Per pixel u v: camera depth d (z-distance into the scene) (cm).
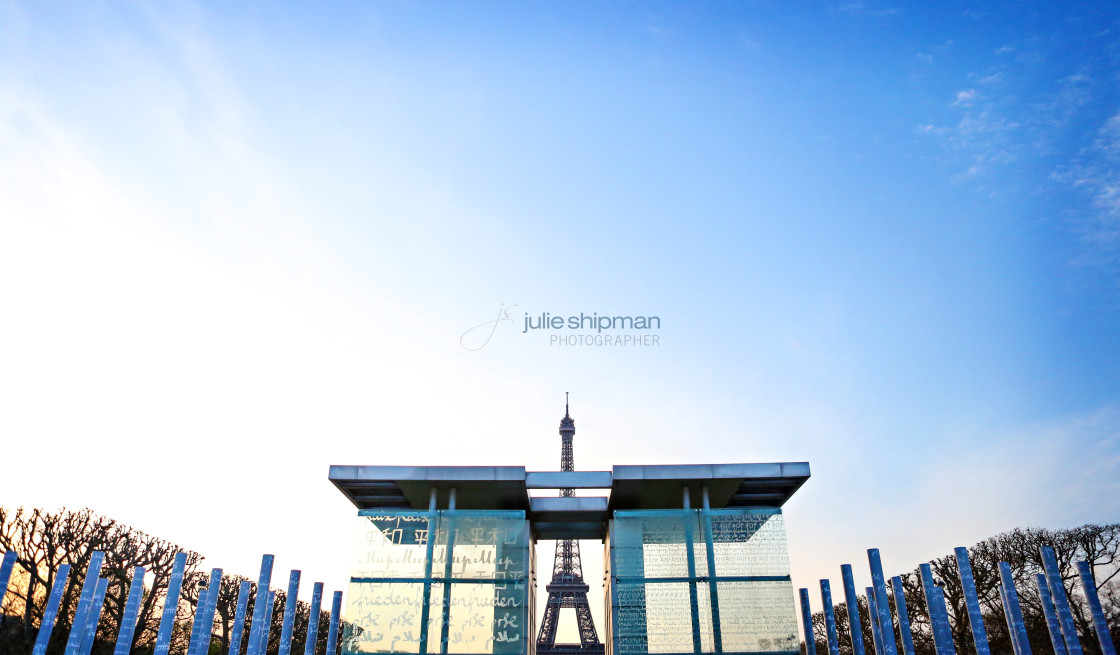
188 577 6944
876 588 3578
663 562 3878
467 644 3681
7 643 5503
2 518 5866
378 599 3772
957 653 6456
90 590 3192
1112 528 6194
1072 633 2962
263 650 3475
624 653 3706
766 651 3681
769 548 3888
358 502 4562
